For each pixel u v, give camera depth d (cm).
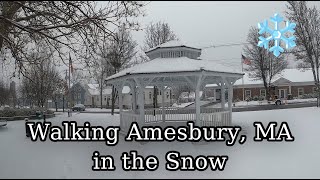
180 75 1241
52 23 871
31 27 823
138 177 727
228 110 1555
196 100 1252
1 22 835
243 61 4509
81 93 7406
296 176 755
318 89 3222
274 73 4531
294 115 2170
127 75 1307
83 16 852
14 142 1194
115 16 829
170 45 1476
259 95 4928
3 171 749
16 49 990
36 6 796
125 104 5812
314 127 1552
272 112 2498
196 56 1541
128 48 3744
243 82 4931
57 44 1045
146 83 1333
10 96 5778
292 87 4906
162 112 1791
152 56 1585
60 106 7081
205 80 1633
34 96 3838
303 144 1118
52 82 4441
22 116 2778
